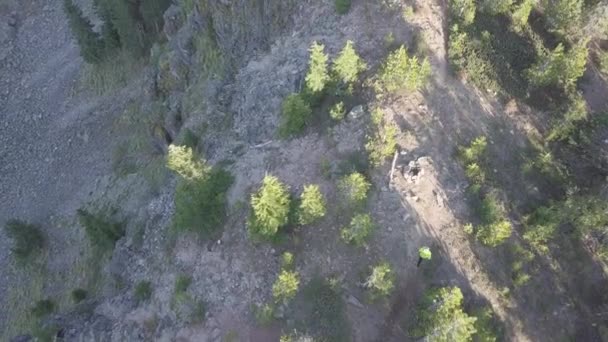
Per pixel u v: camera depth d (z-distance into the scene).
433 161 36.06
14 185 72.06
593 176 35.72
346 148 37.34
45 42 85.25
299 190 36.78
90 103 75.94
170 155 36.56
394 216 34.41
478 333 30.19
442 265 33.28
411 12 40.78
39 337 44.59
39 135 76.06
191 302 36.59
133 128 68.50
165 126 60.22
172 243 40.94
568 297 33.50
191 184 38.16
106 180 64.69
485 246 34.03
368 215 32.47
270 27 49.62
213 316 35.66
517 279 33.06
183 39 58.62
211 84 53.31
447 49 39.91
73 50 82.62
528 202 35.50
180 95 59.53
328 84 38.62
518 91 38.38
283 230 35.09
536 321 32.88
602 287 33.78
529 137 37.38
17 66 83.88
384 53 40.25
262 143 41.75
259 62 48.72
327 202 35.75
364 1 42.88
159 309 38.72
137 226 47.44
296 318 33.16
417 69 36.47
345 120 38.16
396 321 32.00
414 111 37.56
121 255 45.00
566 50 39.34
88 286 54.75
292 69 43.28
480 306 32.41
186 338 35.66
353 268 33.59
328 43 42.44
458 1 39.59
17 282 62.59
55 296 58.16
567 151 36.78
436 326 28.27
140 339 38.44
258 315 34.09
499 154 36.75
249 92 45.81
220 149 45.69
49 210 67.88
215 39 55.72
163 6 67.94
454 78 38.91
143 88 68.75
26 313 59.44
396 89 38.06
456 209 34.81
